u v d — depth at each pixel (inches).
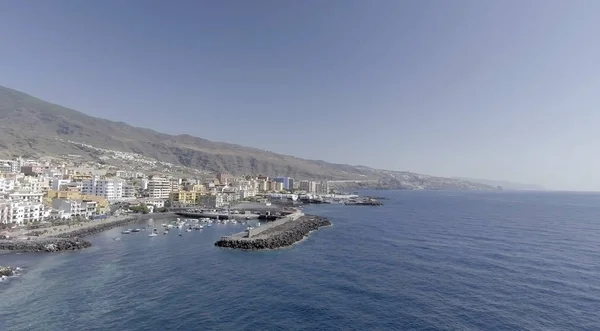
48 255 4301.2
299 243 5295.3
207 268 3757.4
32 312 2501.2
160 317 2437.3
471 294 2903.5
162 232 6441.9
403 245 5014.8
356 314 2507.4
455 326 2321.6
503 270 3614.7
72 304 2655.0
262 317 2449.6
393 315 2487.7
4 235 5073.8
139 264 3905.0
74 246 4709.6
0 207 5693.9
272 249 4825.3
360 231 6510.8
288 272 3592.5
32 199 7081.7
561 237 5693.9
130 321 2369.6
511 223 7682.1
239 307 2628.0
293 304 2687.0
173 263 3971.5
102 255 4357.8
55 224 6333.7
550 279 3302.2
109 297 2812.5
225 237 5354.3
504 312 2539.4
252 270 3678.6
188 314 2491.4
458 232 6269.7
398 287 3085.6
